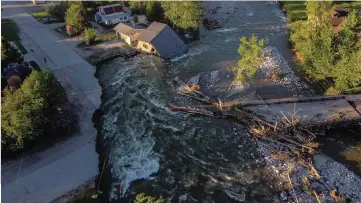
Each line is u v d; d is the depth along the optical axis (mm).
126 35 84250
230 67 75562
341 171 48750
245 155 51938
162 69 75812
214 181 47938
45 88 54562
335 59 66375
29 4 115875
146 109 62938
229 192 46156
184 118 60500
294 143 52719
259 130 55219
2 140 49156
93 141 54781
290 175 47844
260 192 45938
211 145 54281
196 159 51781
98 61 78062
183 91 67312
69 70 74438
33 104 51188
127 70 75500
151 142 55156
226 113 60250
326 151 52781
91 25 93625
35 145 52906
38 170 49312
